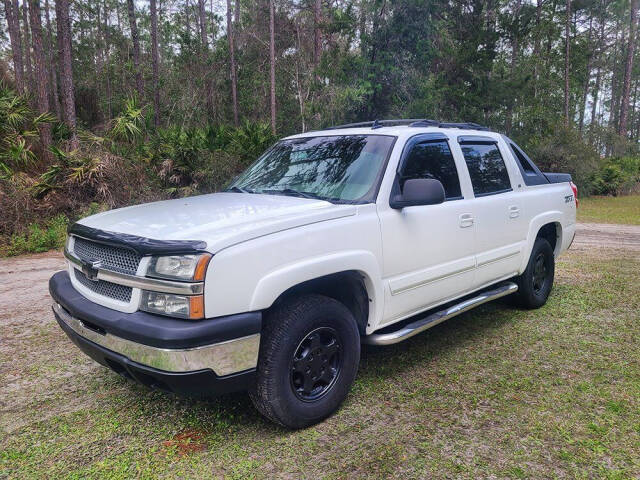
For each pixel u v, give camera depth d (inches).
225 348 101.6
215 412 128.0
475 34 859.4
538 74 1064.8
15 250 343.6
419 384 143.2
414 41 866.1
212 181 489.4
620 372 150.6
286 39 992.9
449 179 160.7
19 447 112.1
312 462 106.4
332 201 135.3
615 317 203.3
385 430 119.0
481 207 168.4
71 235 130.2
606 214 642.8
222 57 1063.6
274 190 150.3
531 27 973.2
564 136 904.3
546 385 142.2
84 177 424.8
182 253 100.1
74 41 1379.2
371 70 857.5
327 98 822.5
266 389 110.8
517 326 193.0
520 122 943.0
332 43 884.0
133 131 532.4
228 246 103.0
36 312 211.3
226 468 104.6
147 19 1419.8
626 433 117.3
